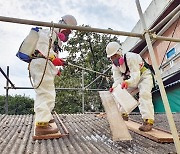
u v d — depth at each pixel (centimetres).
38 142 366
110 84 677
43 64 404
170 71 991
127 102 399
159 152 318
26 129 470
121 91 412
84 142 372
